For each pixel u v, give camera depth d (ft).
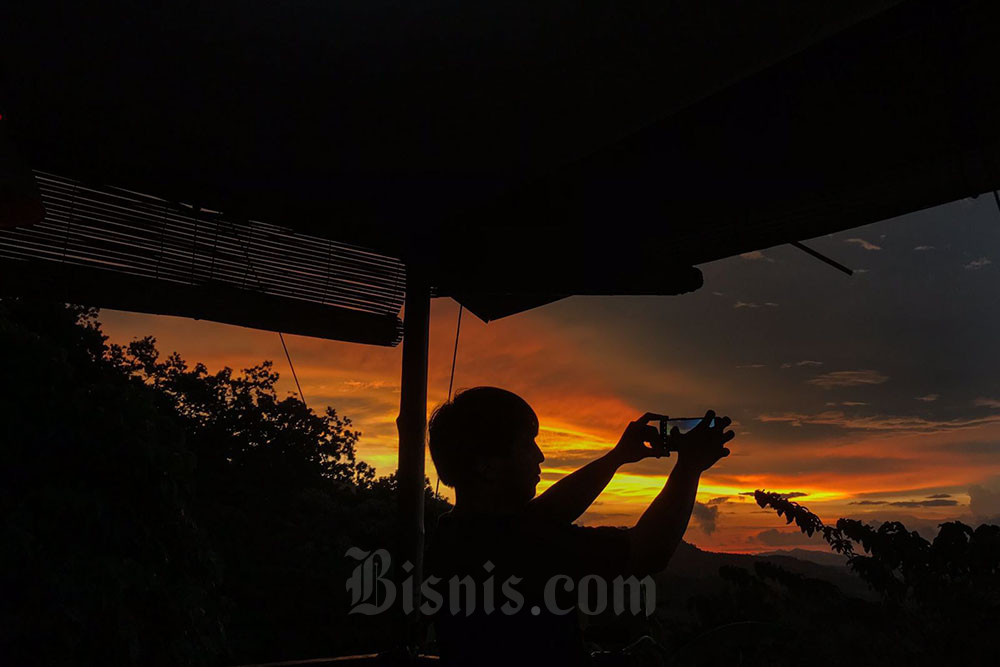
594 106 9.21
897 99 9.14
